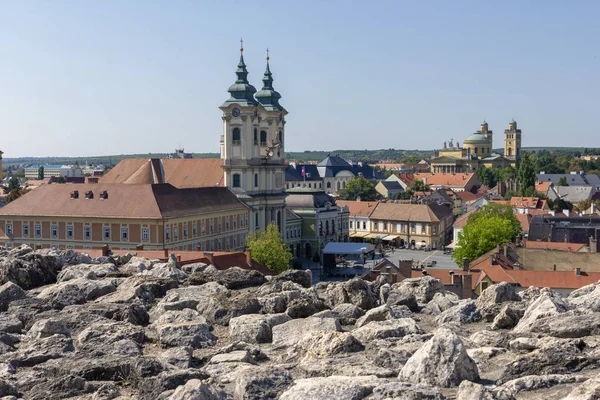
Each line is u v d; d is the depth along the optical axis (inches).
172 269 1405.0
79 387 709.3
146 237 4776.1
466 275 2645.2
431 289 1221.7
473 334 865.5
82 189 5191.9
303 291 1167.6
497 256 3513.8
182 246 4968.0
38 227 5118.1
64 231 5034.5
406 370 670.5
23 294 1173.7
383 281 1274.6
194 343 888.3
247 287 1334.9
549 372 658.2
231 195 5851.4
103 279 1280.8
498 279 2970.0
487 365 716.0
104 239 4909.0
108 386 706.2
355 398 599.8
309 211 6968.5
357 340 810.2
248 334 927.7
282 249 4653.1
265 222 6373.0
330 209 7209.6
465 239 4788.4
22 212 5152.6
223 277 1352.1
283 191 6673.2
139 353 847.1
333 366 718.5
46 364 788.6
